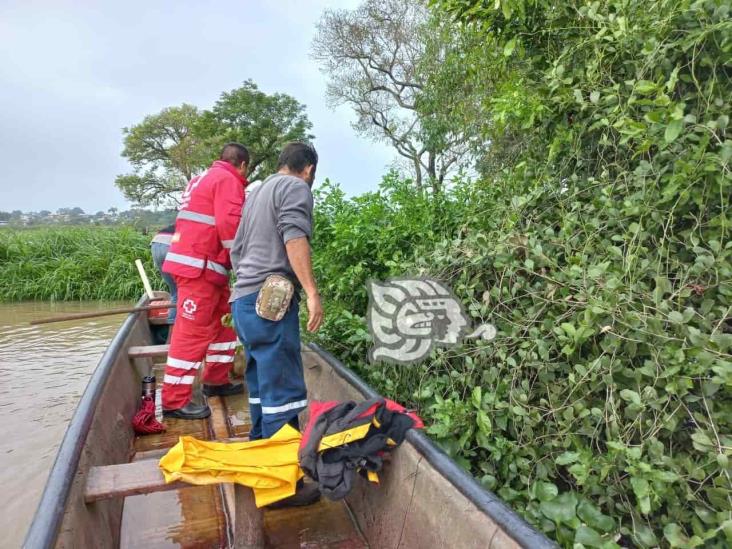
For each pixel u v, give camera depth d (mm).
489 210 3307
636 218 2281
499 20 2957
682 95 2254
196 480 2029
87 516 1903
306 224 2502
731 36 1960
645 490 1610
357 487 2482
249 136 34281
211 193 3375
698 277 1915
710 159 1888
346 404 2301
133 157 45219
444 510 1747
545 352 2195
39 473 3762
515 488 2232
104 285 13539
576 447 1979
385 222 3982
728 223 1878
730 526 1423
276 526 2416
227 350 3967
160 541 2324
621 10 2346
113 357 3350
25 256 14195
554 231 2756
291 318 2568
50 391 5512
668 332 1865
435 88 10977
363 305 3807
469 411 2318
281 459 2234
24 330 8969
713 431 1660
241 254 2713
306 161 2734
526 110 2922
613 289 1952
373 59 20875
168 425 3520
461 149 12328
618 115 2385
